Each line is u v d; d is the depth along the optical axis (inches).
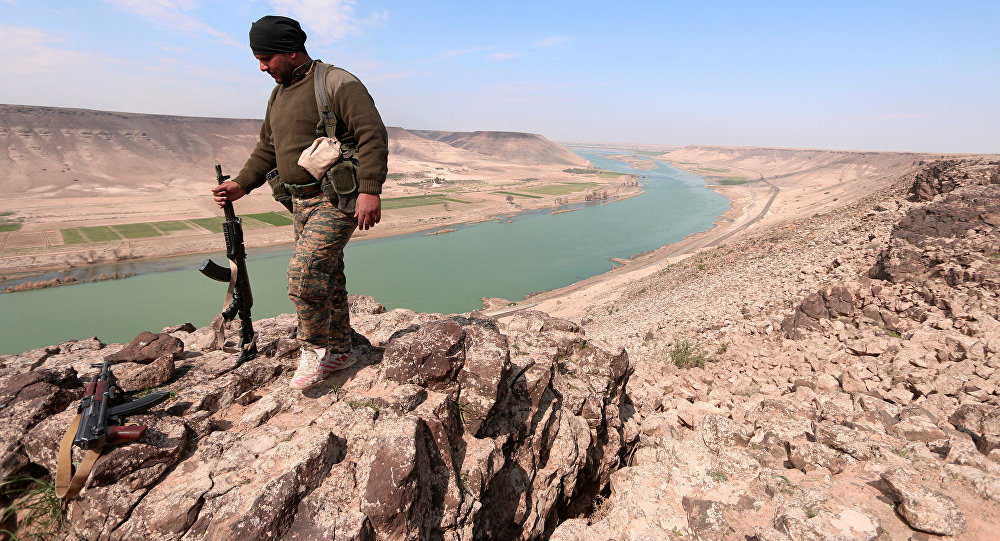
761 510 161.5
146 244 4468.5
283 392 164.1
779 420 209.0
